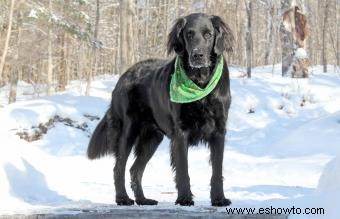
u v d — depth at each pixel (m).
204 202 6.95
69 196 8.30
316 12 47.19
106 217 5.81
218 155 6.33
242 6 39.84
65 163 13.12
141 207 6.39
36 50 29.34
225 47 6.27
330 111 19.78
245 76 26.06
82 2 25.14
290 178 11.69
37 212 6.09
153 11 44.19
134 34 37.78
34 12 22.83
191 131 6.35
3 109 17.55
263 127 18.84
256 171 12.63
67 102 19.81
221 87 6.23
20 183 8.12
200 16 6.24
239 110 20.19
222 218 5.50
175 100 6.25
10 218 5.91
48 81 27.92
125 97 7.46
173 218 5.60
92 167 13.30
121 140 7.48
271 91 21.61
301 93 21.22
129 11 23.84
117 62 41.50
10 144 9.27
